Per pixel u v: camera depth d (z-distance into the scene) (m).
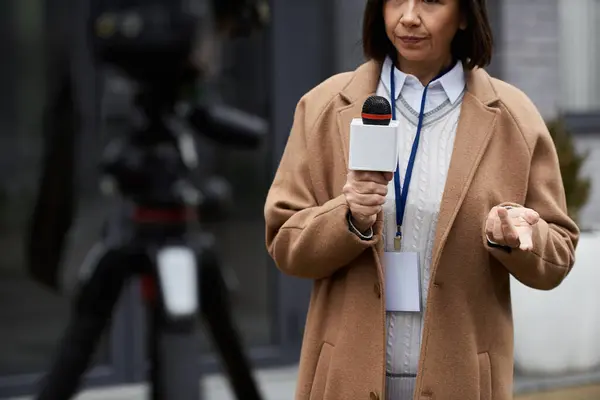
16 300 10.75
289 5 9.05
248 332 9.23
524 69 9.43
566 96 9.91
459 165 3.81
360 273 3.85
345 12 8.92
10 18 10.84
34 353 9.20
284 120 9.11
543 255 3.77
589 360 8.66
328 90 4.06
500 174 3.86
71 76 6.67
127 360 8.68
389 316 3.87
